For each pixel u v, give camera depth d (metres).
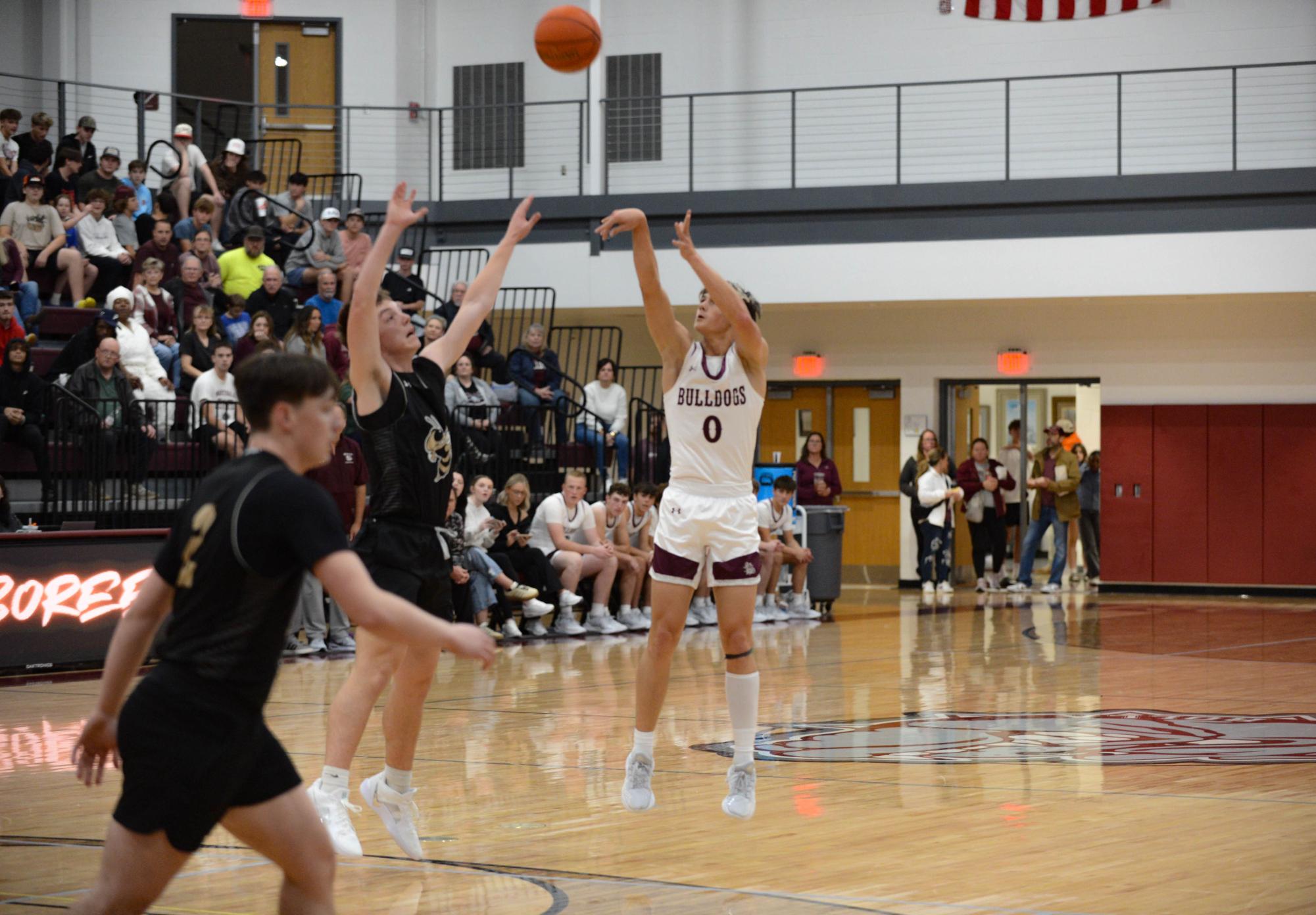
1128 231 18.44
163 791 2.83
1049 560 23.58
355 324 4.86
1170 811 5.59
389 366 4.98
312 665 11.05
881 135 21.25
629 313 21.11
